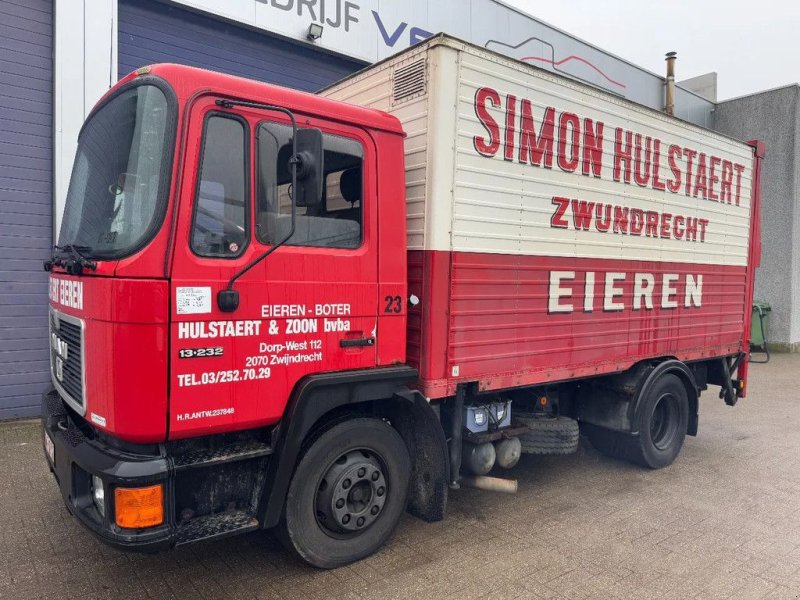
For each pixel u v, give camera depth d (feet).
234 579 11.24
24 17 20.68
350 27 27.86
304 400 10.53
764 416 26.50
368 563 11.96
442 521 14.19
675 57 43.42
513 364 14.02
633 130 16.99
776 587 11.34
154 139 9.38
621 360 17.06
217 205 9.62
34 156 21.18
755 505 15.60
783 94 47.06
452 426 13.38
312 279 10.71
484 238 13.19
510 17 34.01
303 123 10.67
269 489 10.32
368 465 11.71
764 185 48.44
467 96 12.66
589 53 39.04
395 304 12.04
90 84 21.40
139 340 8.87
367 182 11.56
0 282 20.70
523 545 12.94
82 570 11.46
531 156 14.14
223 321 9.66
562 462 19.21
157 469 9.05
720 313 21.18
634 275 17.31
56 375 12.00
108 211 9.98
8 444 18.72
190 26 24.29
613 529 13.89
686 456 20.17
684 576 11.70
